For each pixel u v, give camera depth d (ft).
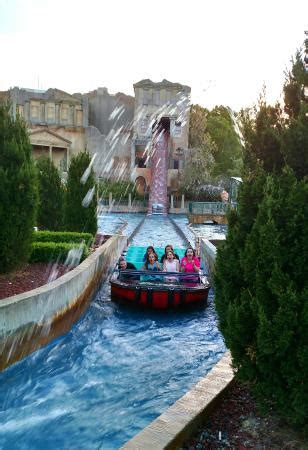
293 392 12.60
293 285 12.62
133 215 149.18
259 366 13.10
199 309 37.37
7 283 30.09
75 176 55.47
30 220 32.83
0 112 31.78
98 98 202.39
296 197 12.96
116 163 191.31
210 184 172.45
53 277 32.99
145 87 187.21
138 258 56.85
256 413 14.76
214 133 227.20
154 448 12.14
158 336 31.42
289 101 14.92
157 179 176.55
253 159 14.89
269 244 12.87
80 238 45.16
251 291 13.87
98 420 19.89
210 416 14.66
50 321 28.19
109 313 36.58
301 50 14.78
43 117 185.88
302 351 12.32
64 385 23.43
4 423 19.63
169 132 189.67
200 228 109.40
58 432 18.95
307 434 13.15
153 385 23.58
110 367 25.93
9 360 23.66
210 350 28.91
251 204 14.47
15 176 30.99
